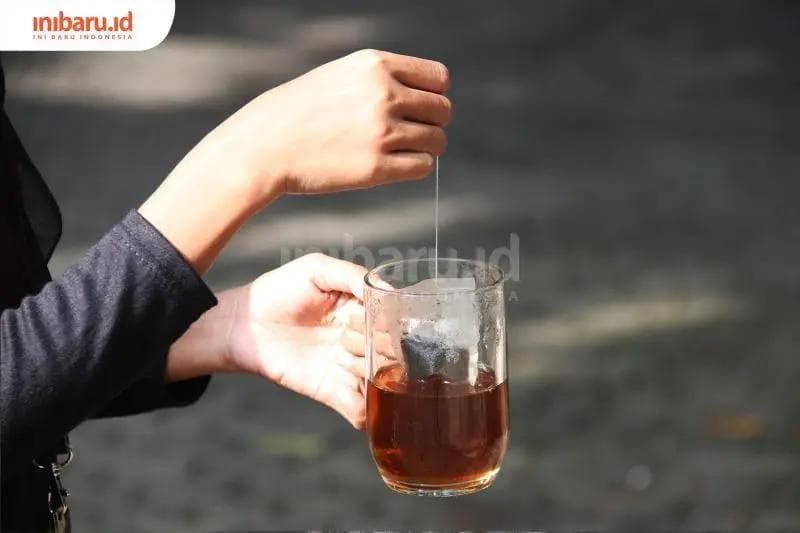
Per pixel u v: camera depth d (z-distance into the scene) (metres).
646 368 8.39
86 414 2.73
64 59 16.38
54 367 2.63
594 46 17.25
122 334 2.67
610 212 11.34
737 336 8.81
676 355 8.55
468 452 3.02
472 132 13.69
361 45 17.23
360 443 7.64
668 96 14.98
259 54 16.77
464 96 15.00
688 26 18.20
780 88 15.18
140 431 7.77
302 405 8.15
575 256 10.34
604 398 8.02
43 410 2.65
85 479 7.18
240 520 6.74
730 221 11.09
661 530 6.53
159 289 2.68
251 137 2.76
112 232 2.72
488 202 11.58
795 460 7.21
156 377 3.57
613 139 13.50
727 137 13.48
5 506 3.32
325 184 2.80
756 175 12.31
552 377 8.29
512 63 16.45
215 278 9.82
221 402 8.16
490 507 6.80
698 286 9.71
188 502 6.94
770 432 7.52
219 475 7.25
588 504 6.79
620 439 7.50
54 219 3.52
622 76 15.84
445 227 10.94
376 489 7.07
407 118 2.81
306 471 7.27
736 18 18.50
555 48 17.19
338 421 7.93
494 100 14.86
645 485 6.98
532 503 6.82
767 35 17.55
